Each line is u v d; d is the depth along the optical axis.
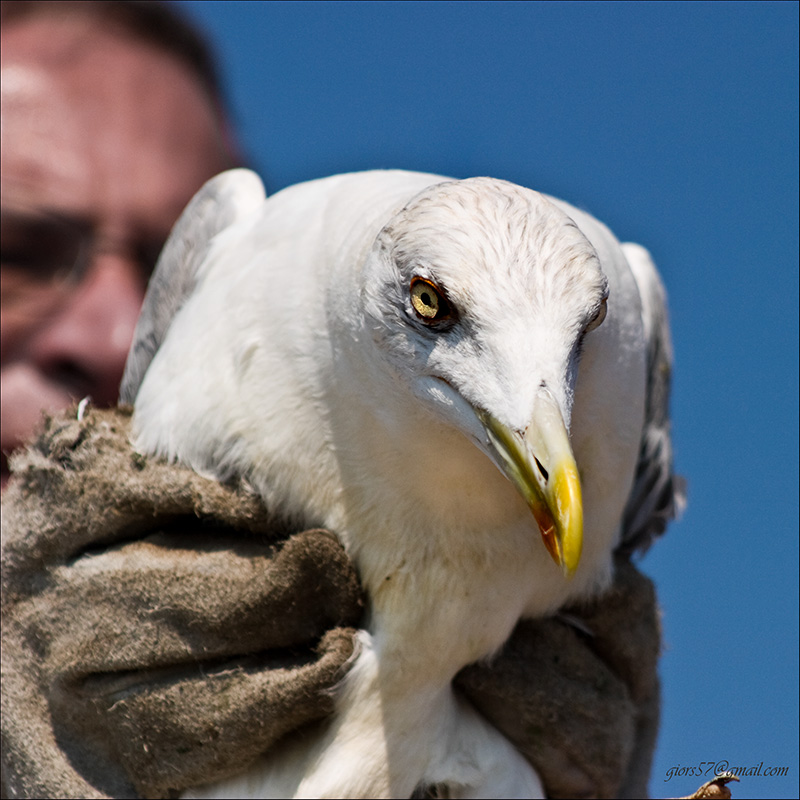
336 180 8.44
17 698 8.45
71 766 8.43
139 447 8.14
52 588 8.28
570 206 7.98
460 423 6.79
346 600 7.90
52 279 12.81
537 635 8.45
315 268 7.67
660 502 10.38
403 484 7.50
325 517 7.82
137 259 13.21
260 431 7.77
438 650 7.89
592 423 7.47
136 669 8.12
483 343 6.62
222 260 8.48
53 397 12.55
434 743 8.21
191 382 8.02
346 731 7.99
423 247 6.75
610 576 8.38
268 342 7.77
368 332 7.12
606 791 8.72
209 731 8.02
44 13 13.39
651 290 10.04
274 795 8.15
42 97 13.07
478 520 7.53
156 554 8.08
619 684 8.70
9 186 12.68
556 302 6.61
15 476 8.43
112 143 13.24
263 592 7.82
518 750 8.56
